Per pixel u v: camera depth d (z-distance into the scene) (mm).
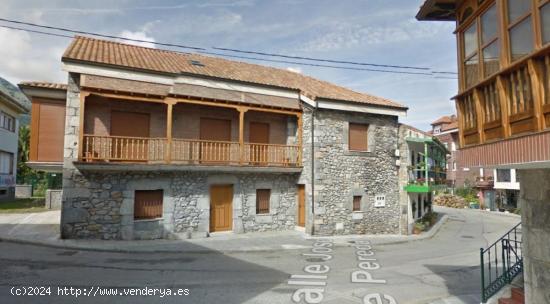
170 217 12023
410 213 15773
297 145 14289
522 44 4125
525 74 3973
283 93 14047
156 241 11406
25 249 9633
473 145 5105
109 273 7789
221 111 13648
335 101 13992
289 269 8742
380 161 15250
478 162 4973
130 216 11336
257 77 14914
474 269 9344
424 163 16062
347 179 14414
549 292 4434
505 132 4281
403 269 9148
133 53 13711
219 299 6391
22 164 30938
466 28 5520
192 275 7902
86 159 10844
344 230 14188
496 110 4578
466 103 5461
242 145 13047
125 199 11312
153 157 12125
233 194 13406
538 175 4668
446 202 34906
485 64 4930
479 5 5062
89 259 8930
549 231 4453
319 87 16109
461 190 37062
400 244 13336
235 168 12875
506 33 4359
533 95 3764
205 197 12703
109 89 10930
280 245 11562
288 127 14828
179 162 12438
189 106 13055
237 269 8578
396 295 6953
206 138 13391
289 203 14477
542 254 4574
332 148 14195
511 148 4191
